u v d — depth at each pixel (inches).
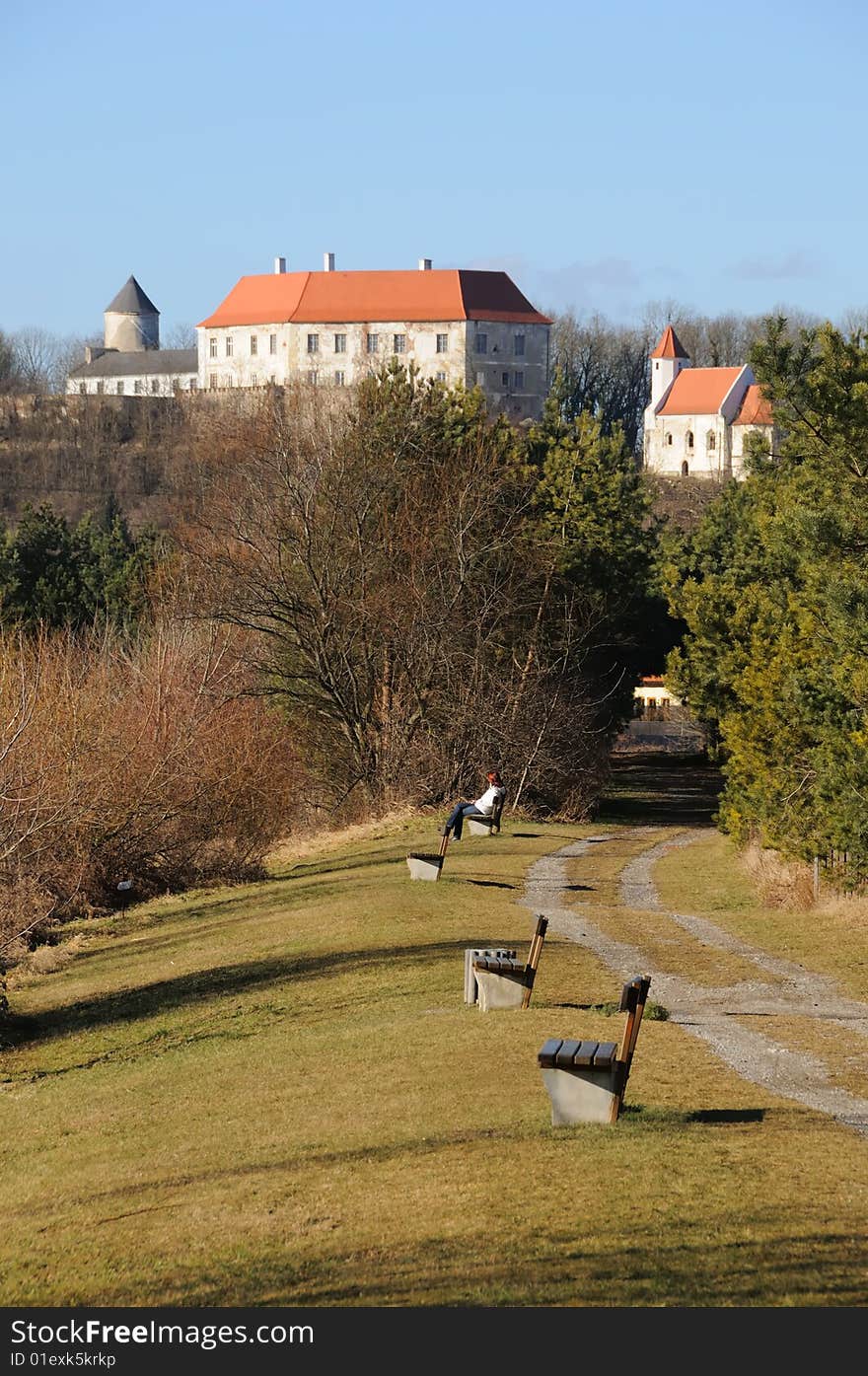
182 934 1670.8
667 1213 548.4
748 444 2518.5
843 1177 594.2
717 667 2429.9
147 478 7209.6
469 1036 908.0
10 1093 1023.0
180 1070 982.4
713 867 1975.9
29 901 1866.4
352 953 1327.5
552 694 2807.6
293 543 2657.5
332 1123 737.6
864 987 1135.6
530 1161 624.7
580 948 1314.0
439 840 2233.0
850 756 1547.7
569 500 3186.5
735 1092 761.6
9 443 7623.0
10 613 3937.0
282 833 2677.2
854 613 1357.0
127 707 2246.6
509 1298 481.1
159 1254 577.9
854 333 1384.1
